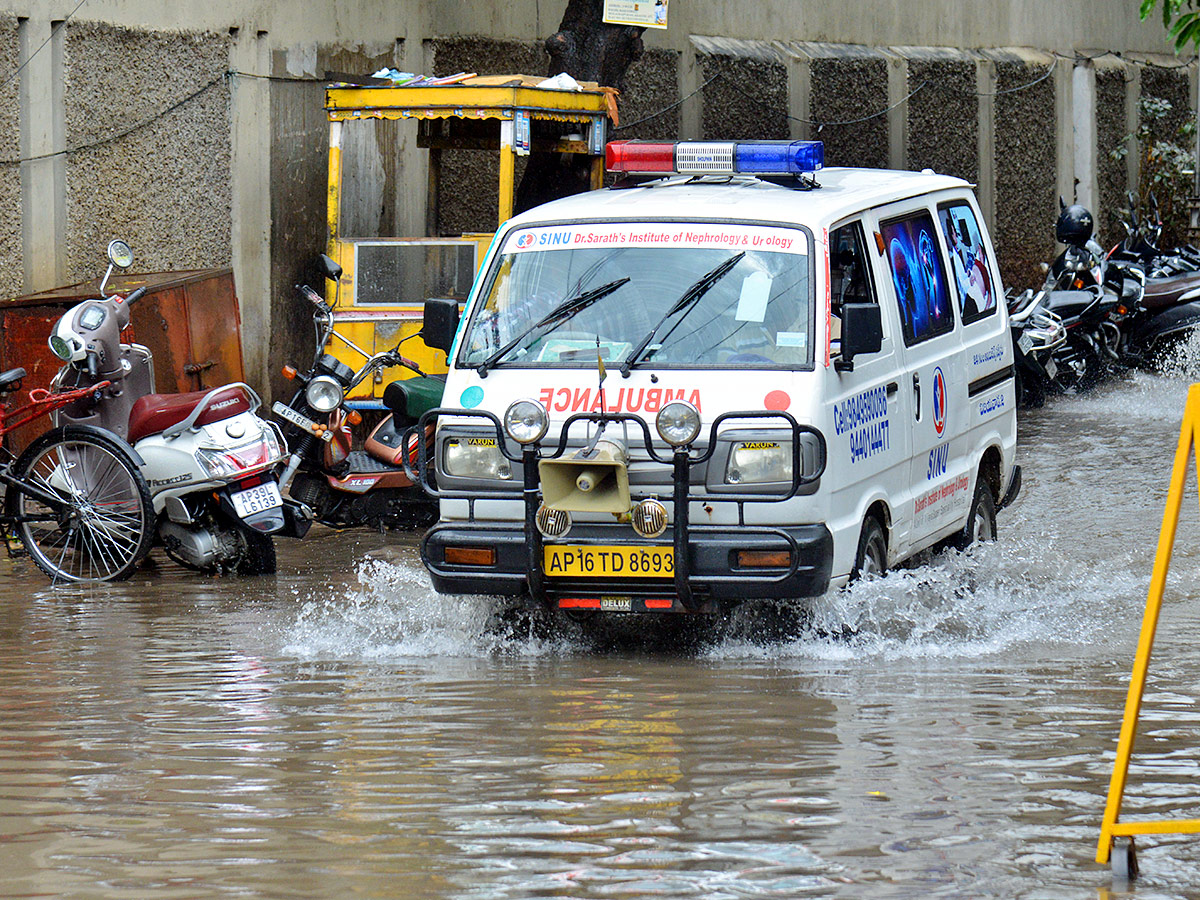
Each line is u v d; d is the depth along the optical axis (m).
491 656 23.17
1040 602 26.53
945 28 75.94
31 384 34.91
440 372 37.75
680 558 22.19
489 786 16.67
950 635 24.27
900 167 71.81
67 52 39.69
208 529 29.58
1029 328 52.72
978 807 15.90
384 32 50.16
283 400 47.03
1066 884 13.87
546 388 23.34
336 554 31.89
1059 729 18.78
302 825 15.50
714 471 22.50
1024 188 79.56
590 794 16.34
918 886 13.79
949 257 28.94
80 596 27.83
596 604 22.88
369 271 37.50
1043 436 47.41
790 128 65.88
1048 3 82.25
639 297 24.03
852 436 23.72
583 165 43.09
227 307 38.19
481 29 53.41
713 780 16.80
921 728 18.83
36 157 38.97
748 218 24.30
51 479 29.36
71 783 16.98
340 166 37.97
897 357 25.77
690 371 23.08
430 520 34.31
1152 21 91.00
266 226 46.22
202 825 15.52
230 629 25.03
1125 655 22.88
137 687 21.30
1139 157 88.31
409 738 18.61
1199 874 14.16
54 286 39.62
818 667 22.25
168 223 42.94
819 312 23.27
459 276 38.12
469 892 13.68
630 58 46.47
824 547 22.48
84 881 14.04
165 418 29.11
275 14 45.94
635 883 13.84
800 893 13.61
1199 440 14.53
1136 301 58.56
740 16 64.50
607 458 22.08
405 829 15.34
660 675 21.81
